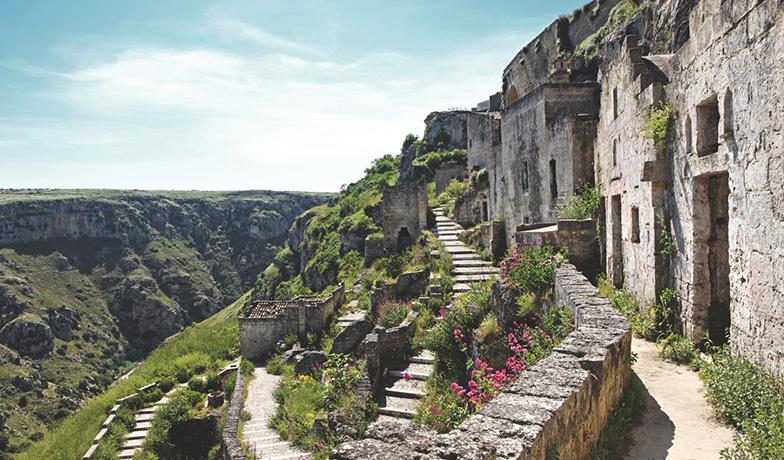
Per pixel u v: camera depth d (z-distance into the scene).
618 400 6.68
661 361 9.05
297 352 22.91
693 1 15.62
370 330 19.50
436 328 13.93
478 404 7.93
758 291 6.79
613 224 13.92
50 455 21.77
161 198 121.69
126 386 25.97
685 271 9.59
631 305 11.80
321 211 56.06
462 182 37.59
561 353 6.16
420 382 13.48
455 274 19.34
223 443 15.80
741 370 6.68
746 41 6.95
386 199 30.72
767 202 6.49
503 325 11.34
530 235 16.09
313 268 41.28
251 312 26.02
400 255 27.67
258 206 131.75
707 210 9.09
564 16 28.95
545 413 4.29
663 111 10.29
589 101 19.98
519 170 22.94
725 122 7.73
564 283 9.88
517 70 34.12
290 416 15.91
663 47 17.12
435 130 53.25
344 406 13.05
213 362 27.78
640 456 5.65
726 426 6.37
